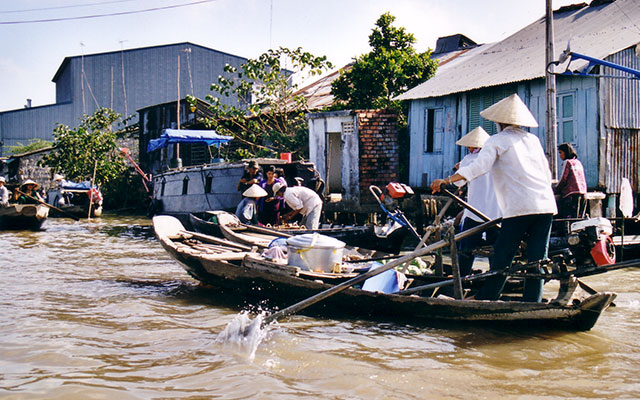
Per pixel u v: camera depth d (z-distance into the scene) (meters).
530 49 14.90
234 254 7.32
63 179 27.81
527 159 5.12
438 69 20.75
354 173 16.09
